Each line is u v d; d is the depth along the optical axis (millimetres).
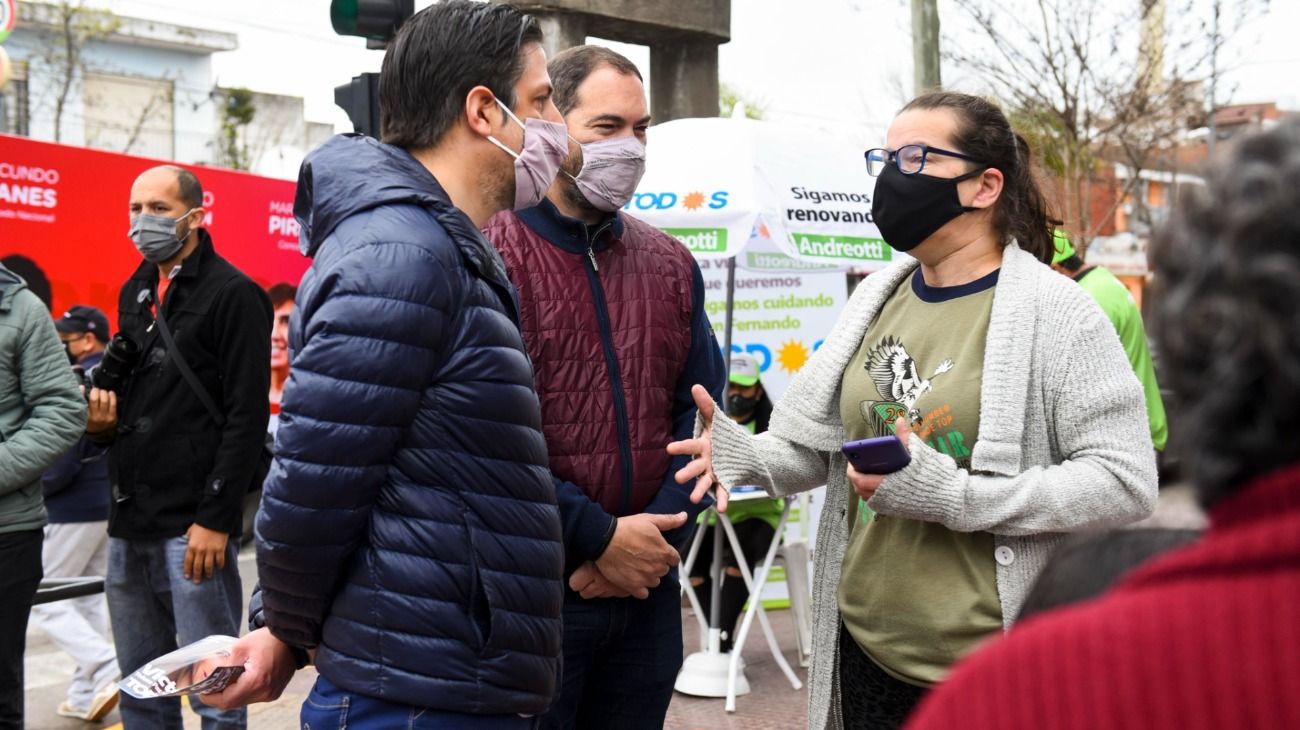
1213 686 783
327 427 2006
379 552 2084
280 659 2354
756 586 5887
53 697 6004
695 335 3273
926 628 2467
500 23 2363
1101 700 813
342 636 2109
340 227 2158
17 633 4016
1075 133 16453
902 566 2516
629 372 3061
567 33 6664
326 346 2023
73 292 8305
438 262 2098
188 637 4215
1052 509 2318
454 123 2322
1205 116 15859
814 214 5500
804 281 7621
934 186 2539
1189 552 852
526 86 2389
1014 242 2568
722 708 5758
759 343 7574
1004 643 887
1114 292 5090
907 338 2607
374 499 2086
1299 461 815
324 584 2082
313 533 2027
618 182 3082
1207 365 843
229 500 4172
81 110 32312
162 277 5062
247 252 9578
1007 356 2416
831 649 2715
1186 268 859
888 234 2617
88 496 5961
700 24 7156
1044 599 1141
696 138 5570
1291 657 769
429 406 2104
